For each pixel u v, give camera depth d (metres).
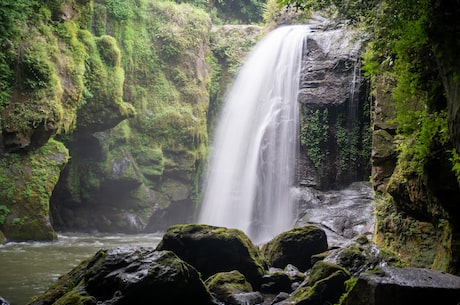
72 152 19.75
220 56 25.67
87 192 20.23
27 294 8.38
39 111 15.80
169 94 23.08
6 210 15.36
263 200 21.56
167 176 22.59
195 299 7.37
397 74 7.31
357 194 18.52
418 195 8.26
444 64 4.64
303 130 20.75
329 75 20.77
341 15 10.63
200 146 23.55
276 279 9.02
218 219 23.00
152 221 21.75
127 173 20.89
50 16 17.19
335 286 7.66
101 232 20.77
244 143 23.30
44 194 16.19
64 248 14.46
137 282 6.75
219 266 9.22
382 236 10.24
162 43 23.38
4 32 15.37
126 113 19.58
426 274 5.60
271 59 23.47
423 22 4.89
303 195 19.44
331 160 20.27
